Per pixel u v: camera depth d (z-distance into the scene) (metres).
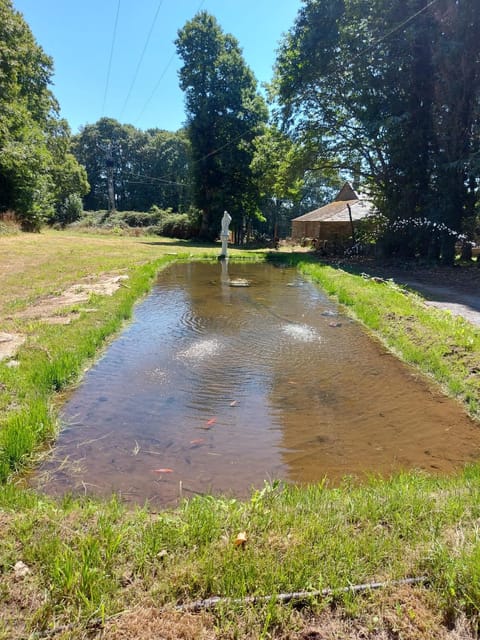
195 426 3.58
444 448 3.35
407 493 2.43
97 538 1.93
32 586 1.66
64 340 5.27
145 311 7.80
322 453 3.23
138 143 60.56
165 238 33.88
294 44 18.50
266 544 1.94
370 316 7.26
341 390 4.44
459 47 13.48
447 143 14.92
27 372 4.16
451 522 2.11
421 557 1.84
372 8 15.57
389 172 16.95
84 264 12.94
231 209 31.86
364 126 16.81
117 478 2.80
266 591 1.67
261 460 3.11
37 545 1.88
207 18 29.28
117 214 42.72
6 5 23.17
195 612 1.59
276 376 4.79
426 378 4.79
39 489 2.64
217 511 2.25
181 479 2.82
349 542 1.95
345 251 20.22
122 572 1.76
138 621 1.54
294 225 36.03
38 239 20.84
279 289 10.71
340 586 1.70
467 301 8.55
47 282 9.59
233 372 4.88
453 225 15.18
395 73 15.65
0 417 3.28
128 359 5.16
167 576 1.74
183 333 6.41
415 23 14.66
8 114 21.98
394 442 3.42
